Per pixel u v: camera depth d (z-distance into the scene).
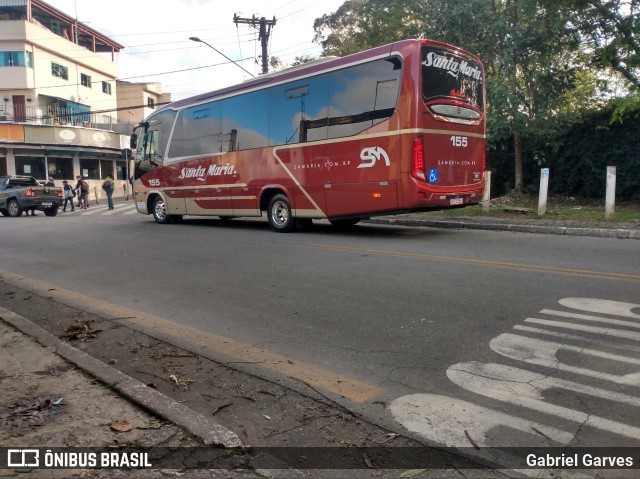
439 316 5.21
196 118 14.32
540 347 4.32
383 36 19.41
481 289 6.13
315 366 4.16
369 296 6.06
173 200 15.43
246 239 11.27
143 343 4.88
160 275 7.81
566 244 9.41
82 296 6.75
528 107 16.39
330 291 6.37
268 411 3.44
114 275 7.98
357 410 3.41
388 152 9.73
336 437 3.08
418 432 3.11
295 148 11.50
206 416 3.38
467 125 10.39
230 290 6.68
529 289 6.07
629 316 5.02
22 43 37.00
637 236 10.07
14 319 5.32
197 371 4.16
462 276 6.80
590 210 13.82
